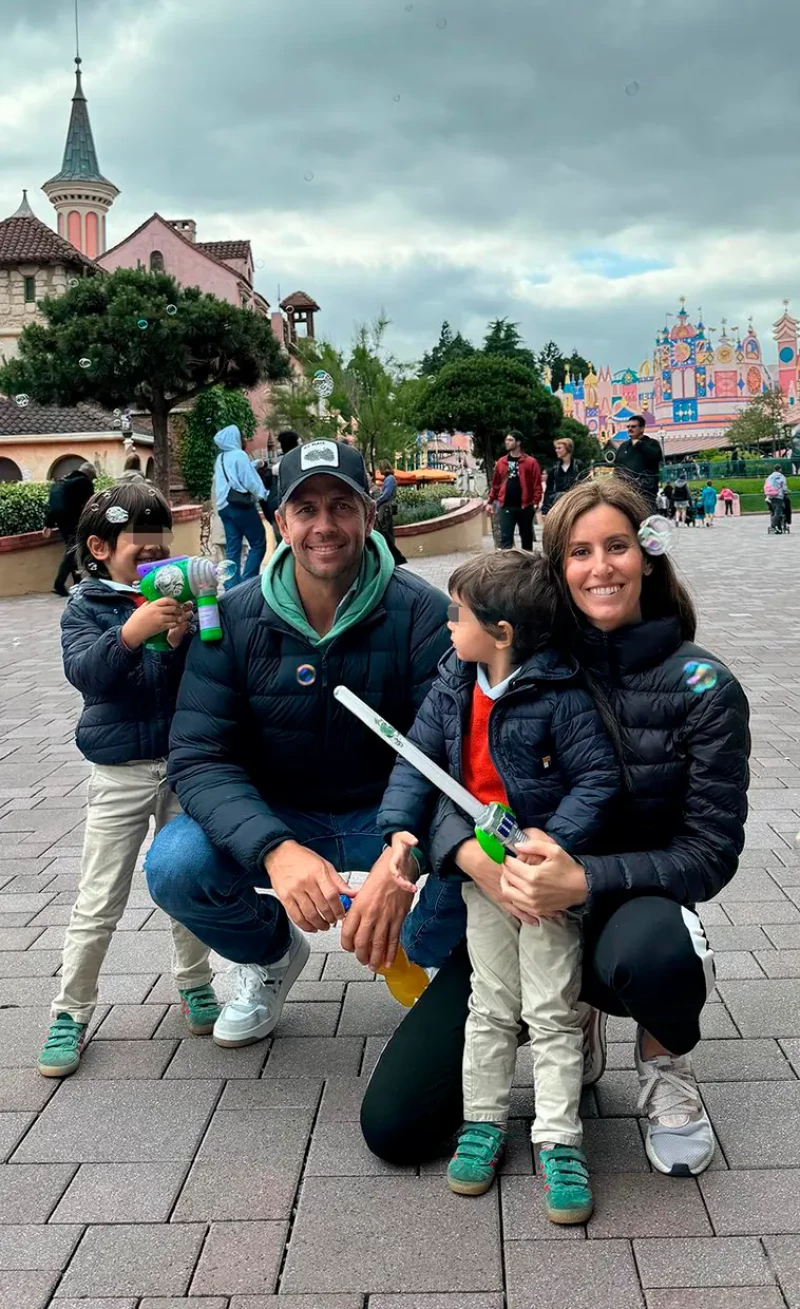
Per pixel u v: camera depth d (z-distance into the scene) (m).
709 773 2.46
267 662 2.85
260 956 3.05
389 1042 2.63
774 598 12.75
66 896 4.34
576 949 2.49
